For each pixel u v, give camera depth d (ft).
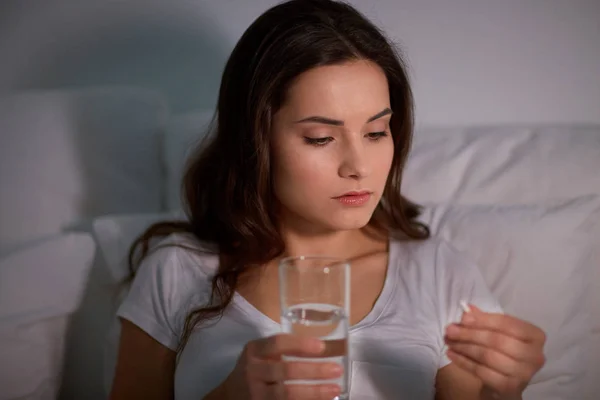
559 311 4.25
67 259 4.55
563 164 4.65
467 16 5.18
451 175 4.81
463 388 3.81
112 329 4.58
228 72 4.02
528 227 4.35
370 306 3.94
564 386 4.20
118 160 5.17
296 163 3.63
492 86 5.26
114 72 5.77
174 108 5.78
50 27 5.74
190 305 4.04
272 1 5.44
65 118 5.10
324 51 3.51
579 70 5.12
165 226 4.59
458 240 4.44
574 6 5.04
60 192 5.03
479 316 3.60
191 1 5.57
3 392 4.26
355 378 3.68
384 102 3.63
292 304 2.86
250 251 4.05
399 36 5.28
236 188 4.08
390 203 4.29
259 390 3.04
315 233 4.13
